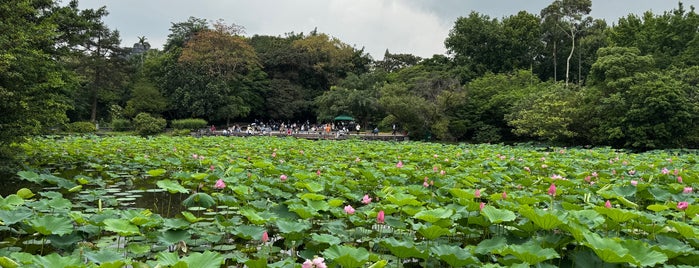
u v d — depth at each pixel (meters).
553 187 6.48
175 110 51.56
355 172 11.62
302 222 5.89
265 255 5.64
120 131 40.72
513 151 21.27
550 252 4.28
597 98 32.12
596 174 10.82
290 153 17.09
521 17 58.28
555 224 4.83
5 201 6.01
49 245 5.76
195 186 9.88
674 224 5.20
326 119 54.44
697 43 37.09
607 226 5.64
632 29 42.75
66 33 17.59
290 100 58.81
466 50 57.16
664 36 40.75
